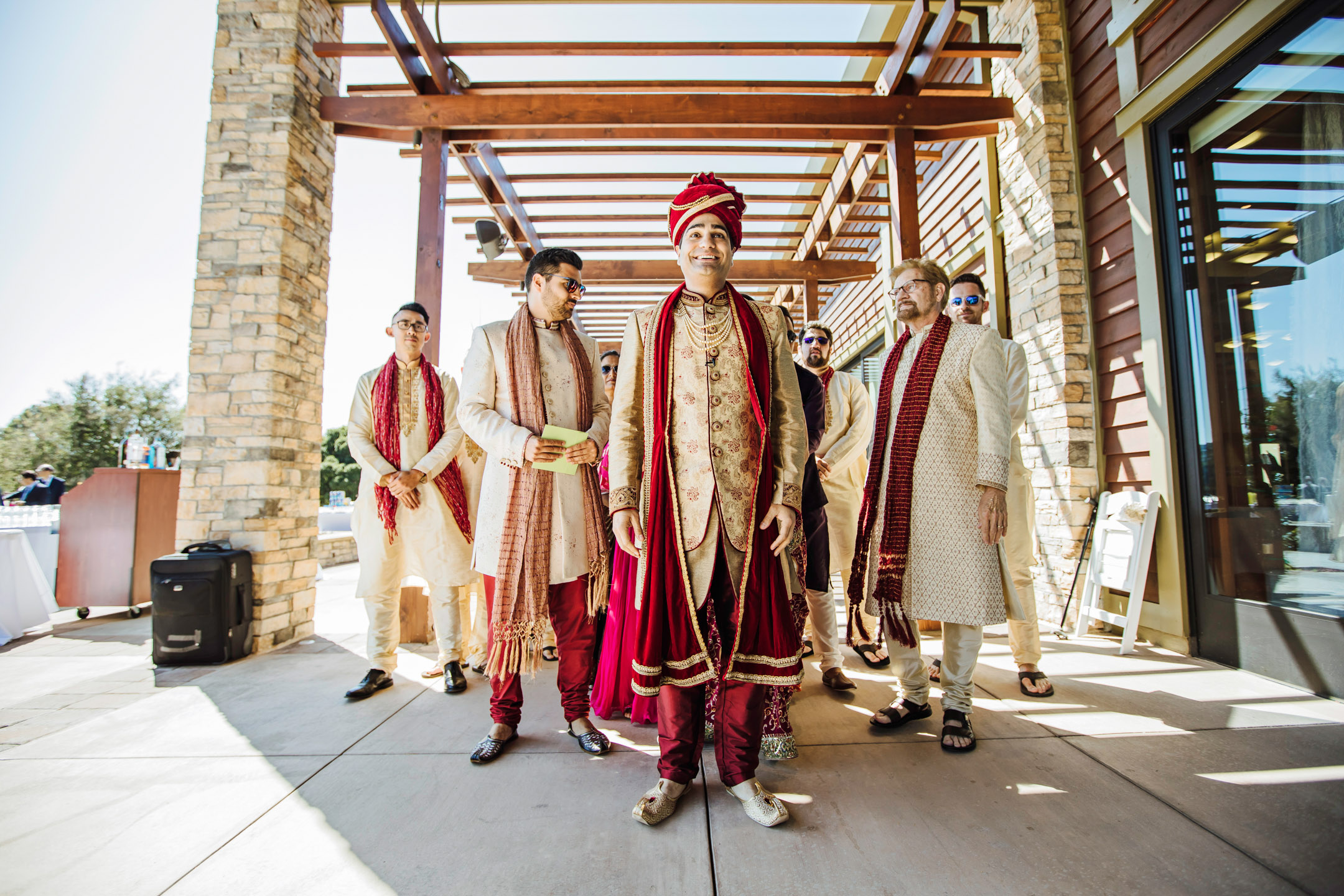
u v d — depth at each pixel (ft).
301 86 12.82
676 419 5.42
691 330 5.53
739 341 5.54
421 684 9.24
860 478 10.33
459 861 4.58
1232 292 9.09
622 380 5.78
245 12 12.68
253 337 11.88
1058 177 12.37
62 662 10.82
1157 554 10.26
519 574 6.48
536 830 5.01
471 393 6.89
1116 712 7.33
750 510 5.32
